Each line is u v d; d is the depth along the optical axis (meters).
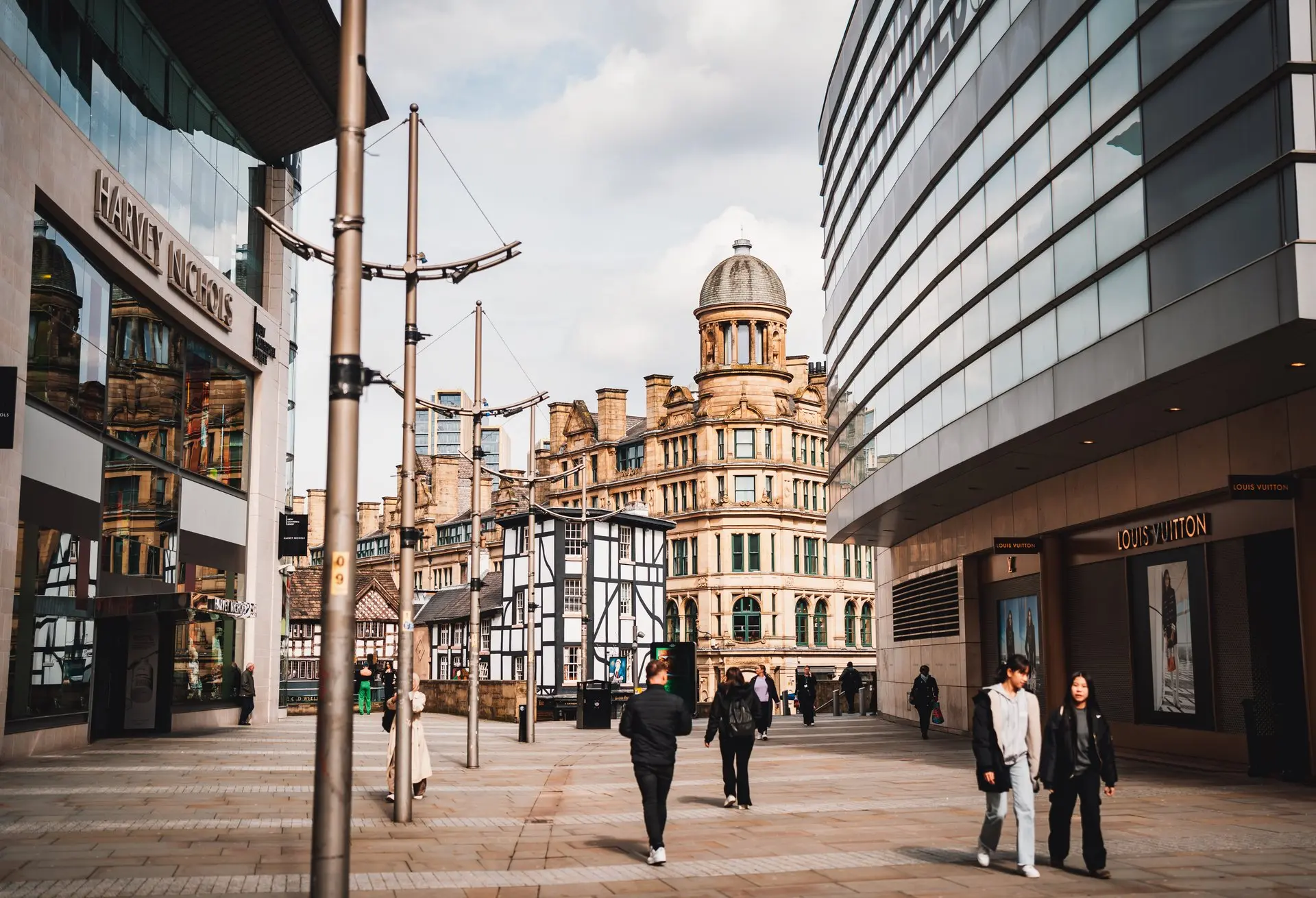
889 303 32.06
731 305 85.88
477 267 16.73
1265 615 19.59
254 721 35.62
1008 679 10.64
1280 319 14.28
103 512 25.69
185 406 30.70
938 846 12.09
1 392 18.95
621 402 94.00
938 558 36.28
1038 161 21.22
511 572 72.50
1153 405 18.88
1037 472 25.81
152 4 27.69
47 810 14.35
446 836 12.89
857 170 37.03
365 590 87.19
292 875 10.06
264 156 36.81
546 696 47.97
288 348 38.81
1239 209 15.39
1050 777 10.36
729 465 84.12
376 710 49.34
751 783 19.11
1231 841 12.25
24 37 21.61
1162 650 22.62
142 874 10.02
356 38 7.72
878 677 49.19
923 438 28.11
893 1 31.34
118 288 26.45
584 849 11.93
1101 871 10.23
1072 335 19.84
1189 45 16.30
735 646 82.31
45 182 21.95
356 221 7.64
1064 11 19.89
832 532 41.84
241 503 34.97
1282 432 18.22
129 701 29.72
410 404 16.31
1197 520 21.22
